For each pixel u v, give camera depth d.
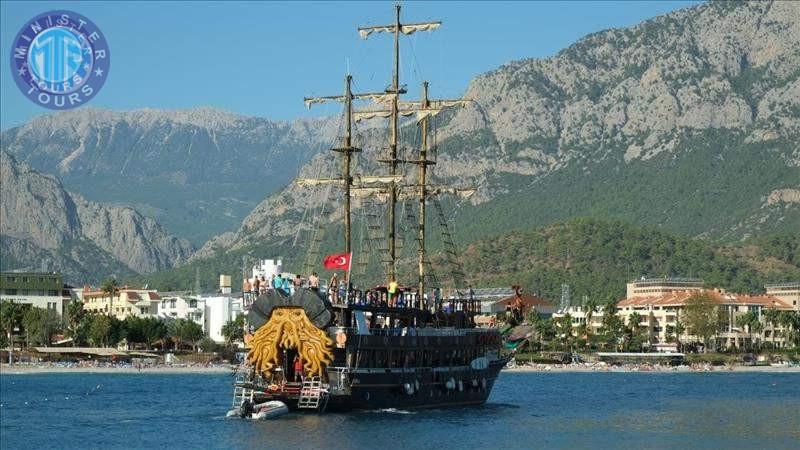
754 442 132.75
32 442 127.44
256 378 134.62
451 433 129.88
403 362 141.12
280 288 129.75
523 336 180.50
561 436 134.12
